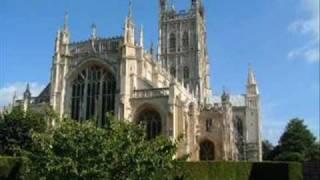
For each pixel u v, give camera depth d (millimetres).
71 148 40719
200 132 116250
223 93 163125
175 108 93375
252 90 162250
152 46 123375
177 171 50969
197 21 163375
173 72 161625
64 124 43125
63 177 39562
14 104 105938
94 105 100000
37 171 42062
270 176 68500
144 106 95062
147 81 97688
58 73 103688
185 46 162625
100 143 40469
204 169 63031
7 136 82625
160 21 168000
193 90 150250
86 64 102312
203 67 165000
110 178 39781
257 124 158125
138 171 40031
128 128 43531
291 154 136750
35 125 83562
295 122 152375
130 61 98250
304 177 72188
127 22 100812
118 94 96500
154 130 94562
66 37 105750
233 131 130750
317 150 145375
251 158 153875
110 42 101625
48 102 105188
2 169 54750
